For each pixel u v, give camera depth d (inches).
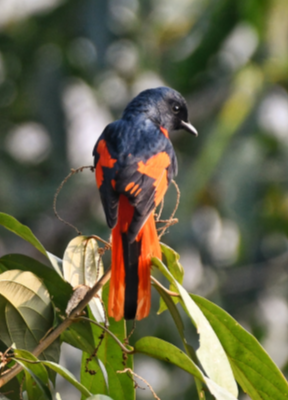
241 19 449.4
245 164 462.6
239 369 184.4
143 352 174.9
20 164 529.7
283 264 516.1
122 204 222.1
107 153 246.1
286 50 459.2
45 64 519.8
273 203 482.9
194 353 176.9
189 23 499.8
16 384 201.9
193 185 443.2
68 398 464.4
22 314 189.6
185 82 494.6
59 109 520.1
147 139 254.7
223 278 514.0
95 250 200.8
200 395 177.8
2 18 514.0
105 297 207.0
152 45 506.6
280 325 509.4
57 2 509.7
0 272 198.7
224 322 183.8
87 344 193.9
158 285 188.5
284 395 180.2
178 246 474.6
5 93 528.1
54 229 526.9
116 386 202.4
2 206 502.0
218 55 477.4
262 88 461.4
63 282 193.0
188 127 309.1
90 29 489.7
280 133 461.1
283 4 440.8
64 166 529.3
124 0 498.9
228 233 510.6
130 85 512.7
